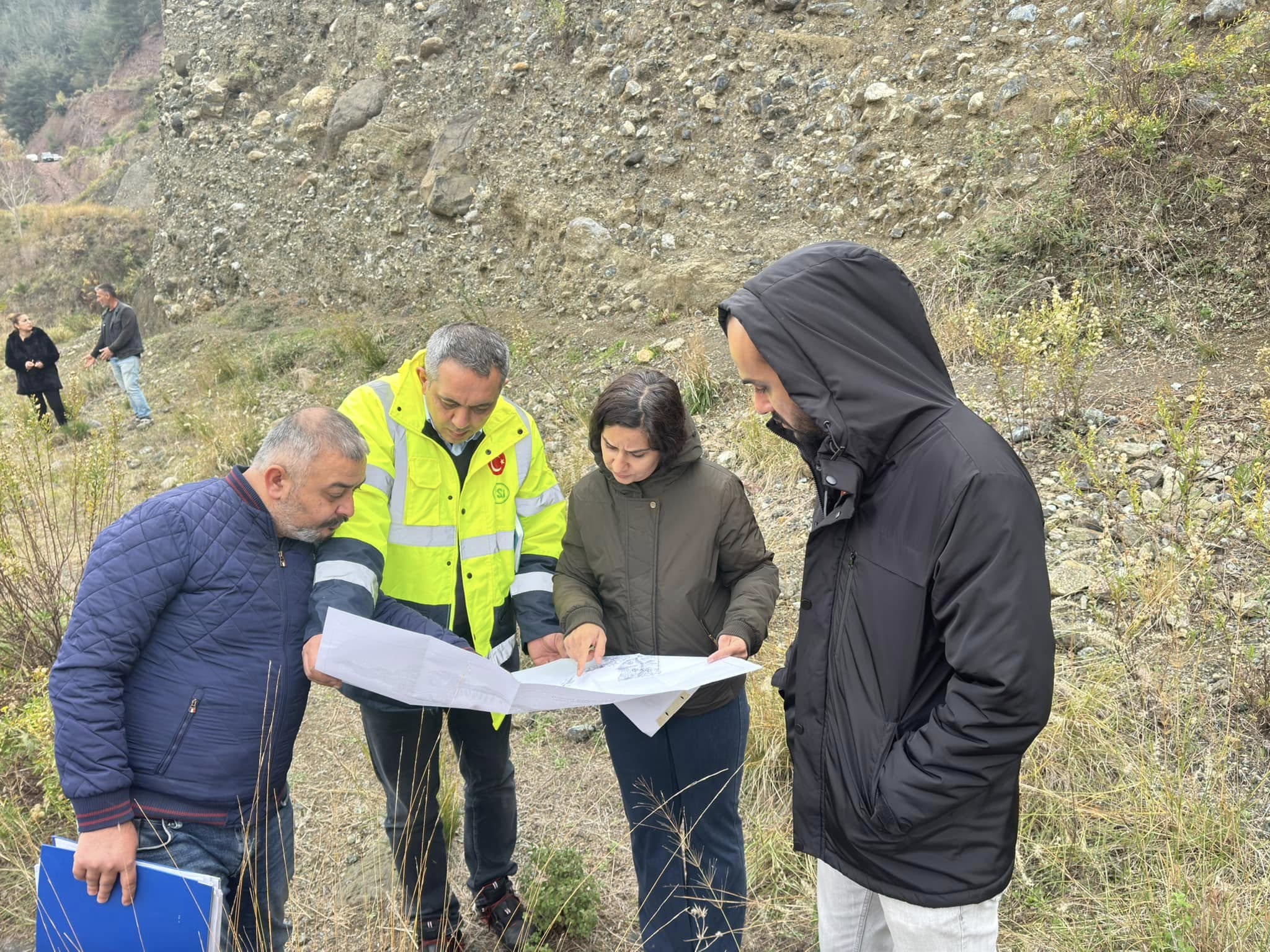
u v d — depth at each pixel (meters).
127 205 28.28
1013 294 5.24
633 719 2.01
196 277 11.46
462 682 1.92
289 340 9.45
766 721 3.30
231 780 1.99
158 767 1.93
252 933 2.24
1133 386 4.41
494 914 2.72
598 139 8.24
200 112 11.84
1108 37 6.01
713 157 7.59
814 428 1.68
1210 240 4.92
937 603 1.50
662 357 6.56
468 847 2.73
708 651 2.23
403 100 10.09
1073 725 2.96
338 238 10.03
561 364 7.11
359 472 1.99
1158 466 3.89
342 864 3.16
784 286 1.61
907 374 1.60
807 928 2.69
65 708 1.80
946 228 6.11
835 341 1.58
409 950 2.46
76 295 22.78
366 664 1.83
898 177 6.52
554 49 8.97
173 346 10.71
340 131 10.38
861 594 1.62
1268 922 2.24
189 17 12.43
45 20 80.88
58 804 3.30
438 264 9.06
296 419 1.96
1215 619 3.08
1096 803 2.73
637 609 2.19
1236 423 3.97
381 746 2.40
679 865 2.29
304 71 11.48
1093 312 4.47
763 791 3.13
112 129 55.88
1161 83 5.40
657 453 2.08
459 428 2.16
